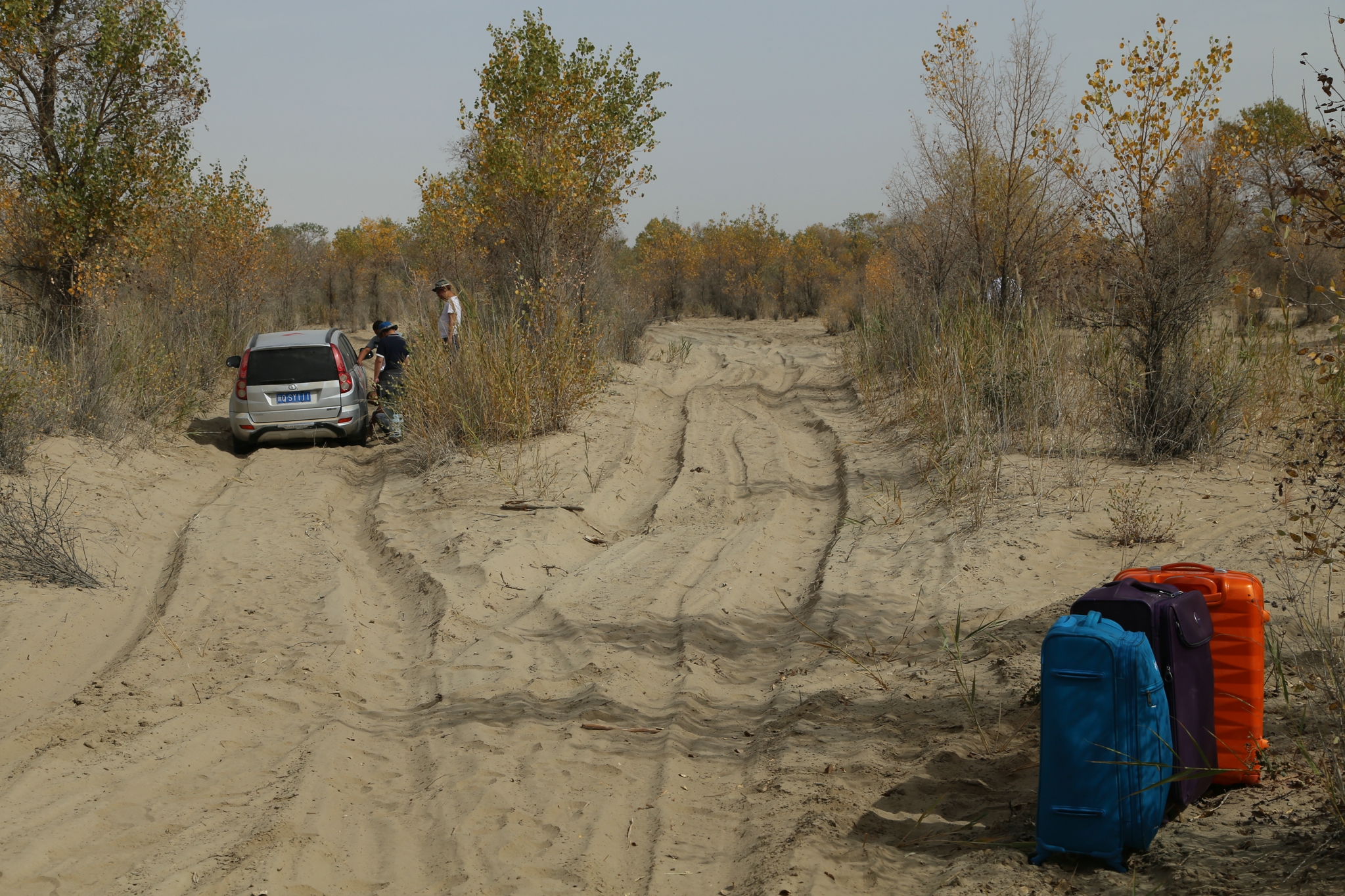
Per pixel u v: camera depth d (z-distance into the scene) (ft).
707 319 143.54
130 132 50.37
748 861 13.10
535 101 56.95
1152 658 12.10
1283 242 15.05
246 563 27.89
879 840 13.28
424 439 40.81
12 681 19.92
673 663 20.70
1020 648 19.20
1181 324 35.04
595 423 46.83
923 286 59.47
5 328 42.04
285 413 44.06
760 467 38.88
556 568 27.86
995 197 56.34
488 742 17.12
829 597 23.85
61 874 12.96
